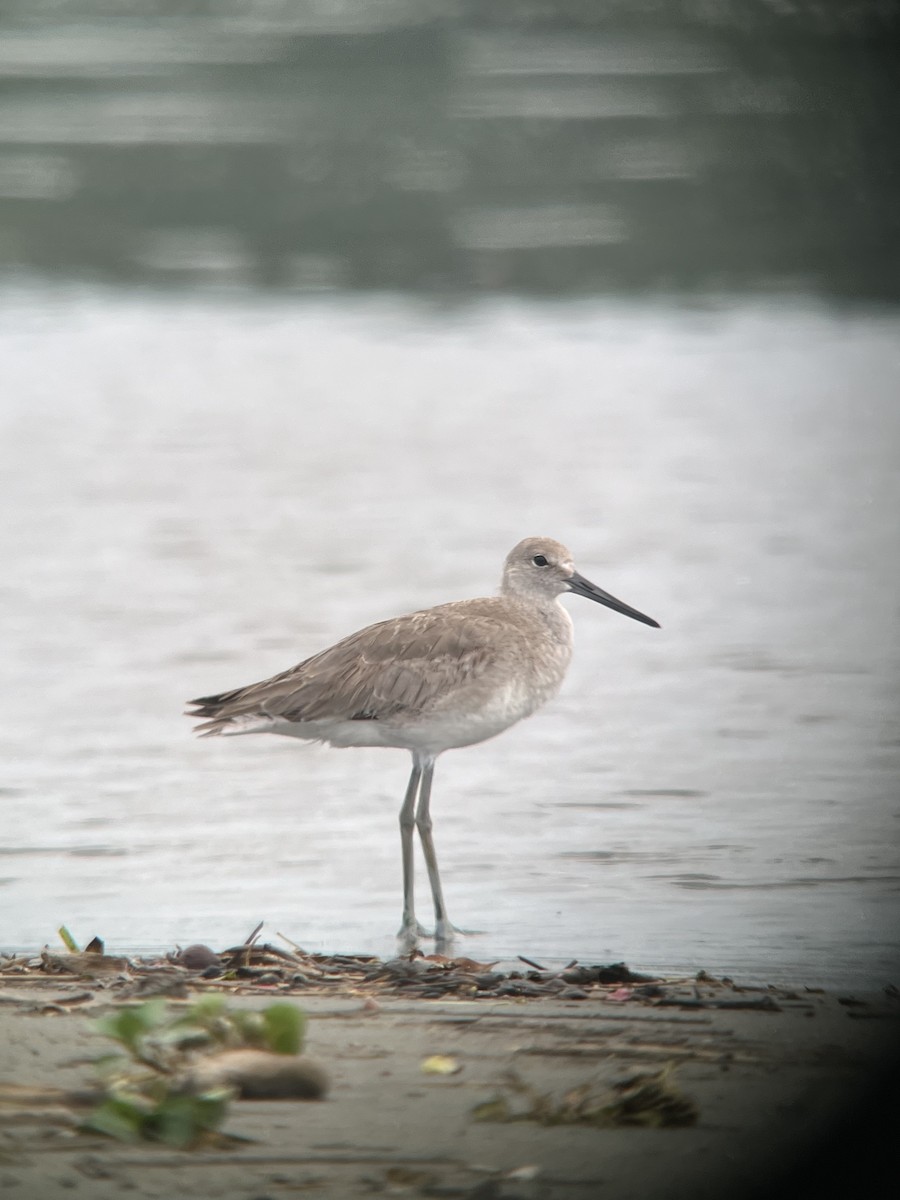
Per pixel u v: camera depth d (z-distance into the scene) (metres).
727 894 10.34
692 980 8.51
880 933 9.59
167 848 11.23
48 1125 6.04
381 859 11.16
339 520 19.95
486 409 26.11
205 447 23.64
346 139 43.84
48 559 18.17
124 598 16.81
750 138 42.12
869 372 28.56
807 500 21.19
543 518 20.22
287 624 16.05
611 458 23.23
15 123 45.09
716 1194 5.68
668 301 33.94
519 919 9.96
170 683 14.52
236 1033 6.70
